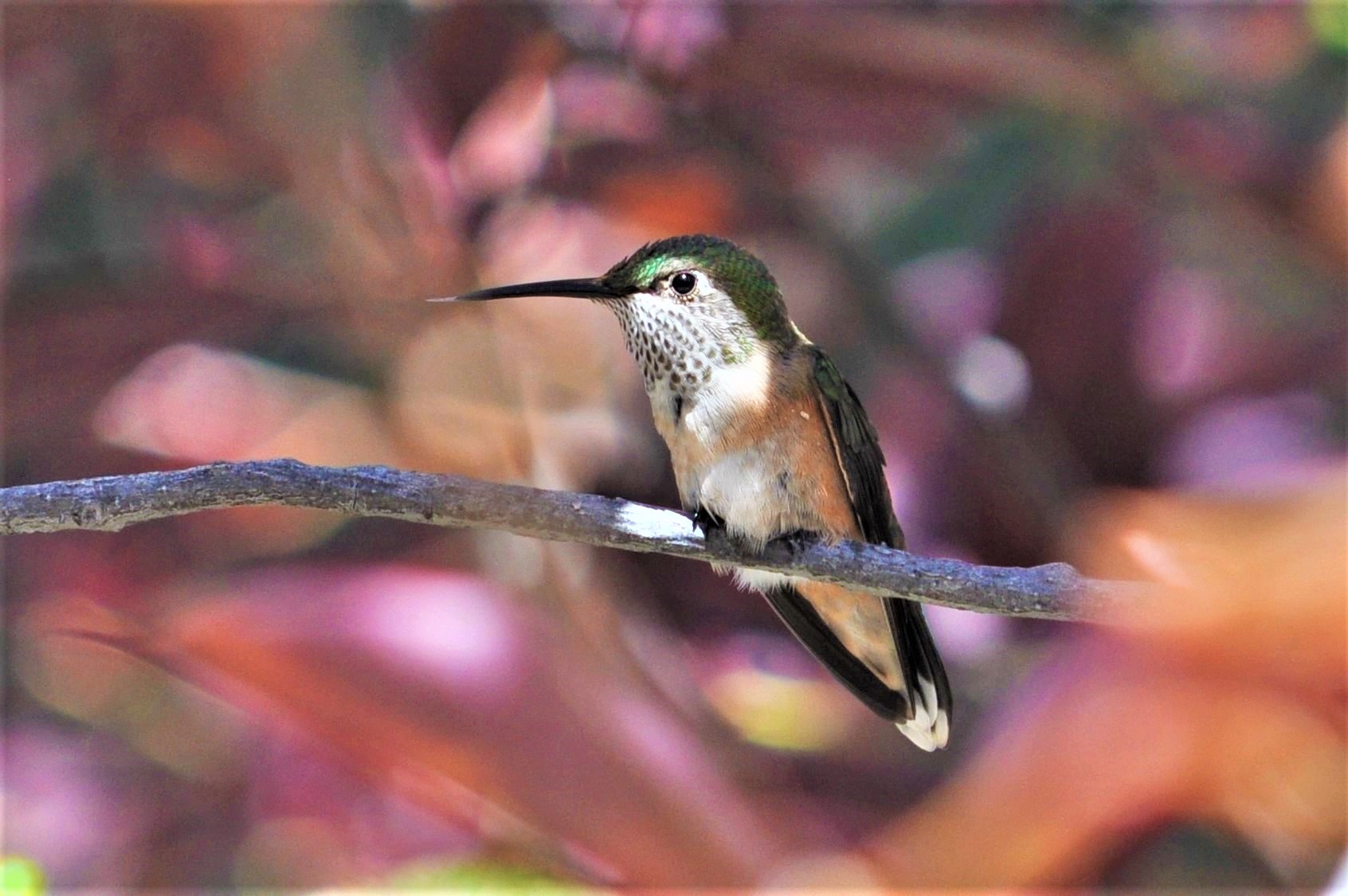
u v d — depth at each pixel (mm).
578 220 2387
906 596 2328
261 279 2377
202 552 2379
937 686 2348
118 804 2373
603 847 2271
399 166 2371
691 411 2354
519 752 2275
